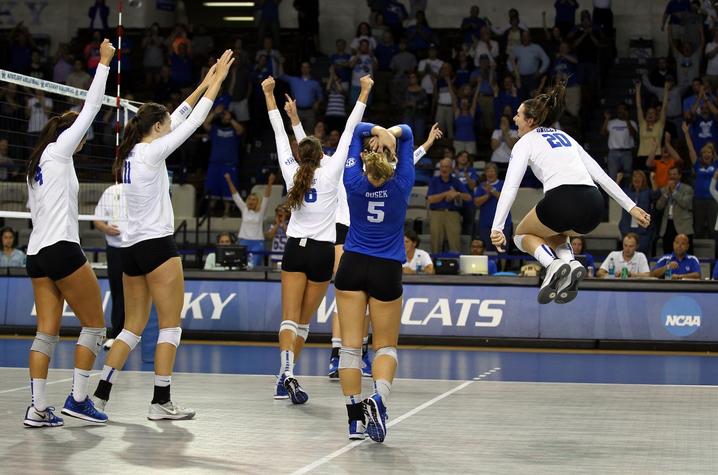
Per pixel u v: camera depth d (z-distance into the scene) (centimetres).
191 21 3872
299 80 2991
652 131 2739
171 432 948
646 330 1884
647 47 3269
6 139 2981
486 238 2455
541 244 1011
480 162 2794
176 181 3014
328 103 2964
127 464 803
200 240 2834
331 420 1023
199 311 1986
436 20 3528
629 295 1902
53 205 962
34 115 2861
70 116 995
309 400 1162
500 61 3158
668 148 2595
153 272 1002
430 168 2803
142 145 1004
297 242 1170
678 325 1877
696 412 1095
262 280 1978
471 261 1961
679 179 2528
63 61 3181
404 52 3069
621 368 1559
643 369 1547
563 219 977
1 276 2062
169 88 3195
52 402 1121
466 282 1944
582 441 919
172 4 3759
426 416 1058
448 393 1241
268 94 1228
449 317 1931
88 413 980
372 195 886
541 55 2991
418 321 1938
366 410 876
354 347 913
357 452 860
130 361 1575
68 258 962
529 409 1110
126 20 3609
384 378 899
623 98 3077
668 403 1164
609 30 3180
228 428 973
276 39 3219
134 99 3184
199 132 3045
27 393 1190
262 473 775
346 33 3547
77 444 885
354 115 1159
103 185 2653
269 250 2508
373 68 3064
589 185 984
